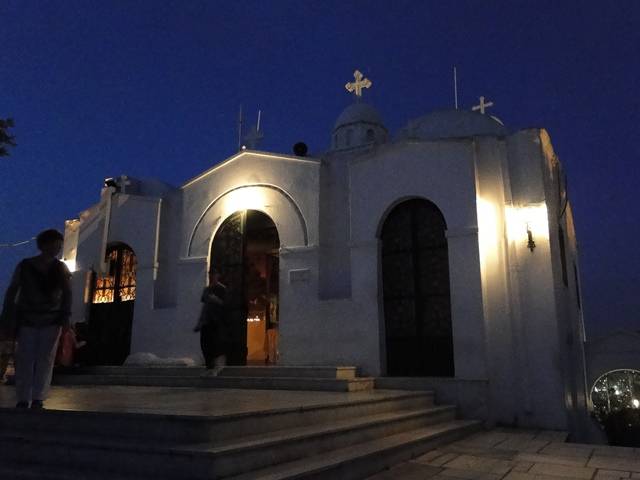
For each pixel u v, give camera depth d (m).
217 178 12.88
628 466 5.93
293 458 4.85
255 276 15.39
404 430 7.02
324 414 6.02
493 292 9.89
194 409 5.23
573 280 13.39
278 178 12.16
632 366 14.37
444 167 10.48
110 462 4.44
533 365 9.41
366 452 5.33
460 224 10.15
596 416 14.28
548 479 5.30
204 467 4.04
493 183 10.31
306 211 11.70
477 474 5.49
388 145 11.09
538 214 9.84
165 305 12.88
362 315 10.65
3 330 5.57
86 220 14.24
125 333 13.23
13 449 4.94
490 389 9.41
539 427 9.13
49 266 5.64
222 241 12.59
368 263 10.81
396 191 10.83
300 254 11.49
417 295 10.55
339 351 10.70
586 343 14.95
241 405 5.73
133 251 13.44
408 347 10.46
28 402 5.47
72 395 7.36
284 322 11.34
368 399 6.94
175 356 12.18
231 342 11.85
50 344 5.56
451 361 10.06
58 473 4.39
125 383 10.17
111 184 13.85
